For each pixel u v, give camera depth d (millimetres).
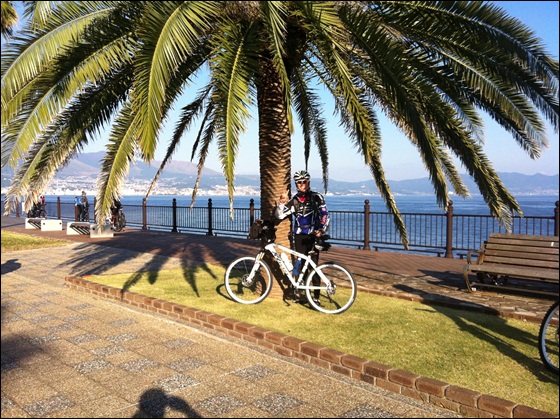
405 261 10305
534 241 6508
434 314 5582
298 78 8188
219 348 4641
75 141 6219
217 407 3326
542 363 3965
